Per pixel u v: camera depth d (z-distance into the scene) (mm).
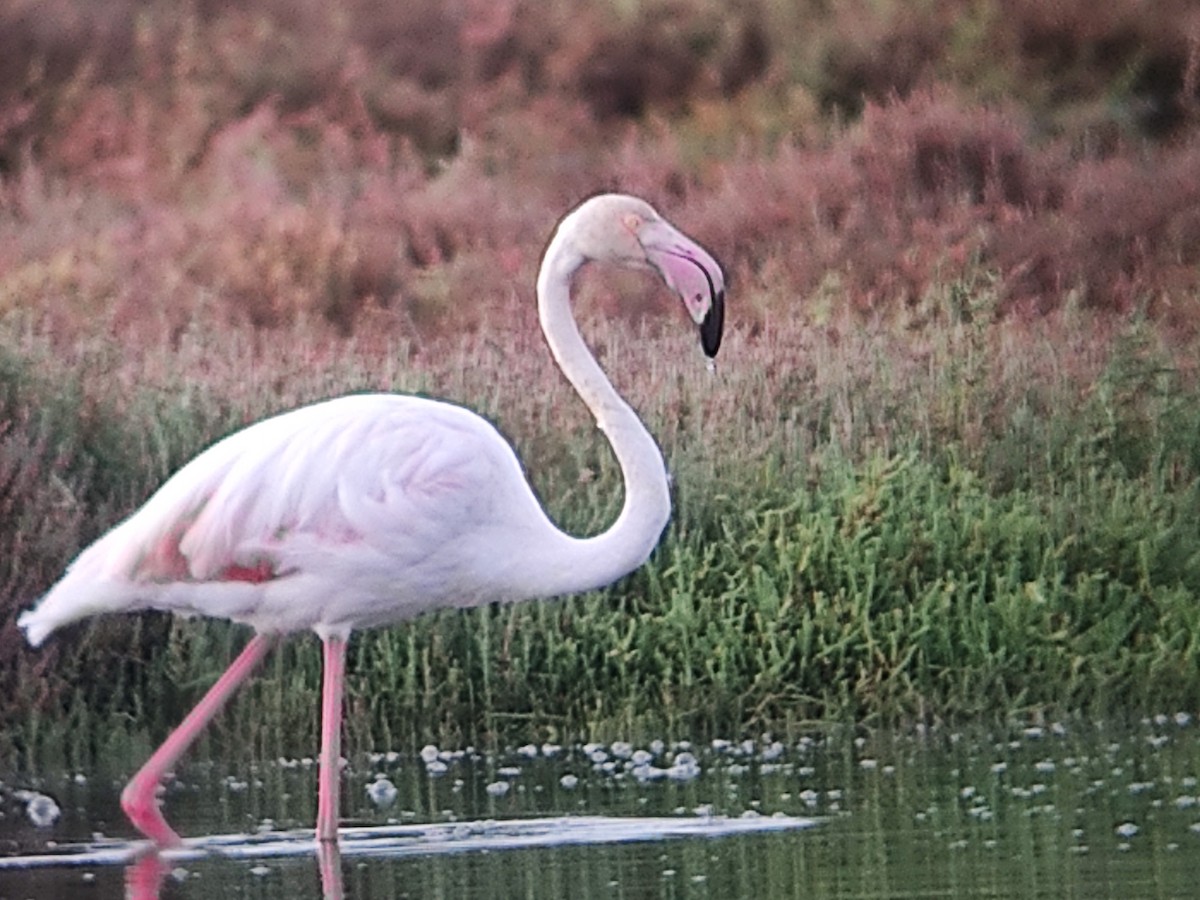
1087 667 12539
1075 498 13891
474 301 20312
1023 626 12570
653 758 11617
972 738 11766
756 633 12719
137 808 9445
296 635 12734
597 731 12273
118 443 13594
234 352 15875
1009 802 9625
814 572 12898
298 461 9609
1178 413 14820
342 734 12359
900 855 8508
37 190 23750
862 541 13047
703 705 12320
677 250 10055
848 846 8758
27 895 8422
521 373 15016
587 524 13102
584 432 14203
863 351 15656
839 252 20234
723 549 13102
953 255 19859
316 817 10180
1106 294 19750
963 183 22000
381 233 22219
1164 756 10797
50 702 12297
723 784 10555
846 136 23422
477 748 12297
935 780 10352
